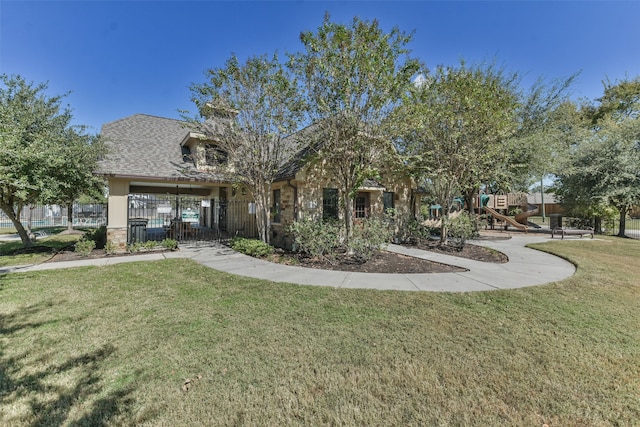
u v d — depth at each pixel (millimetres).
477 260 8766
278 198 12273
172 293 5387
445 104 9633
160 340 3527
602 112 23516
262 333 3715
